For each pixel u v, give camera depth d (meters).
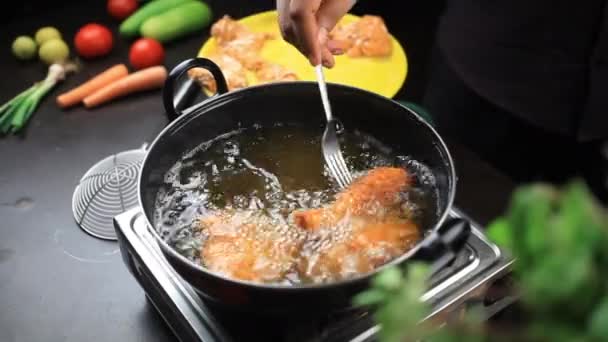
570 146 1.49
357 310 0.82
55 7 1.83
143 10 1.71
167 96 1.02
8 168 1.38
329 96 0.99
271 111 1.02
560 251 0.35
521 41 1.31
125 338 1.03
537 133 1.48
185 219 0.89
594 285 0.35
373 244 0.83
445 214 0.77
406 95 1.73
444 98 1.58
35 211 1.28
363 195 0.89
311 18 0.97
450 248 0.73
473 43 1.40
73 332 1.04
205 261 0.83
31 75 1.62
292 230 0.86
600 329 0.34
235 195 0.93
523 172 1.58
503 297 0.92
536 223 0.36
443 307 0.87
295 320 0.82
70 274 1.14
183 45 1.71
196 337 0.87
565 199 0.36
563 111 1.37
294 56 1.62
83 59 1.67
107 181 1.30
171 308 0.92
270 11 1.73
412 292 0.41
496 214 1.16
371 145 1.00
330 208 0.87
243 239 0.85
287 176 0.96
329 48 1.14
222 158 0.98
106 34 1.66
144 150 1.38
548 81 1.33
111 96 1.53
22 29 1.76
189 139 0.97
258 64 1.57
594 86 1.28
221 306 0.83
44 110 1.52
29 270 1.15
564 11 1.22
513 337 0.41
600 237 0.35
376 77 1.55
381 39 1.60
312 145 1.00
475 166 1.25
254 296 0.73
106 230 1.22
